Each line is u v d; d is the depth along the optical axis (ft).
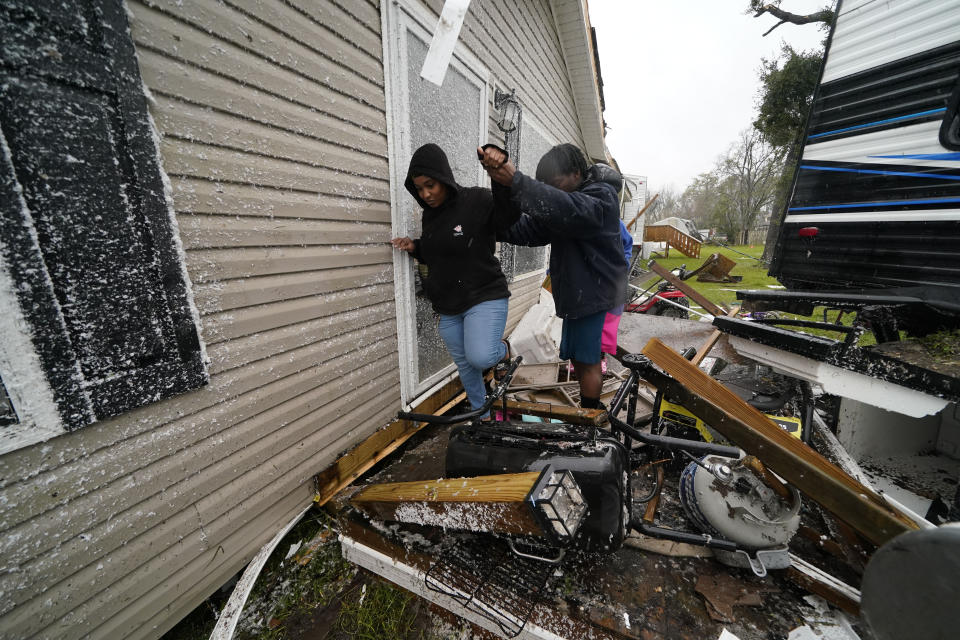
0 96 2.42
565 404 8.52
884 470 6.42
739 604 3.98
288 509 5.30
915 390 4.51
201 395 3.99
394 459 7.38
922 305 5.64
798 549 4.82
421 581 4.50
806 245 7.98
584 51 14.38
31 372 2.75
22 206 2.59
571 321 6.72
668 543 4.74
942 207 5.75
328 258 5.32
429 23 6.68
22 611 2.88
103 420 3.21
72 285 2.89
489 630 4.14
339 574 5.16
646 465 6.44
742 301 7.75
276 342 4.75
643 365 4.59
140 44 3.13
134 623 3.67
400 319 6.95
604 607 3.99
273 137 4.34
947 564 1.73
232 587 4.83
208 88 3.66
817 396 8.47
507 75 10.20
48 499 2.96
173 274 3.53
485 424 5.08
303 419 5.32
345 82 5.19
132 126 3.10
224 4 3.70
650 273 32.94
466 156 8.59
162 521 3.79
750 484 4.21
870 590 2.12
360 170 5.64
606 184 5.87
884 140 6.45
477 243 5.84
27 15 2.47
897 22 6.16
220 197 3.89
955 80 5.48
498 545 4.78
